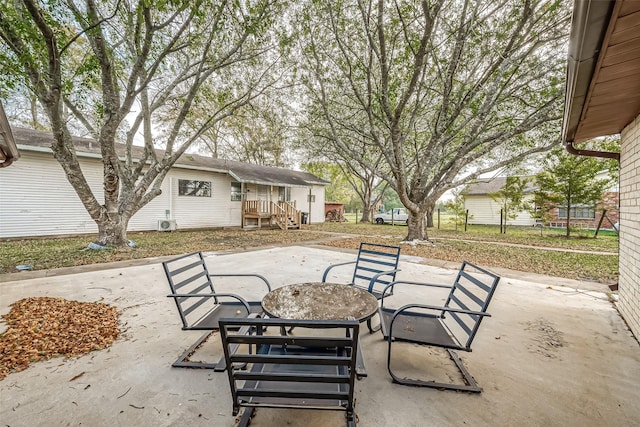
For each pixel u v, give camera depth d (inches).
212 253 301.3
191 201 533.6
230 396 78.7
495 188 818.2
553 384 85.0
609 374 90.2
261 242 393.1
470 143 326.3
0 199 346.9
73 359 96.1
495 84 280.2
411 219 395.5
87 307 140.7
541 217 509.7
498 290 180.1
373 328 124.9
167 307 145.3
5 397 76.7
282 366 76.1
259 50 309.6
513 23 250.8
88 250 290.2
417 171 379.9
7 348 100.3
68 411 72.0
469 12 256.2
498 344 110.0
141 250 305.4
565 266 247.1
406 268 239.6
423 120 386.9
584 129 135.7
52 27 220.8
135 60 274.4
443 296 169.3
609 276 213.6
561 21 227.3
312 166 821.9
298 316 85.0
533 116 286.4
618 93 93.7
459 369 93.0
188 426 67.7
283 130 412.8
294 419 71.2
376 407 74.7
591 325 127.3
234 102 337.7
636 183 119.6
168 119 554.9
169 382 84.6
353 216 1346.0
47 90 238.1
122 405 74.5
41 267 225.0
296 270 226.5
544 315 138.8
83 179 287.9
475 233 550.9
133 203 318.3
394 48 281.0
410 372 91.4
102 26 248.4
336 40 279.0
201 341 109.3
